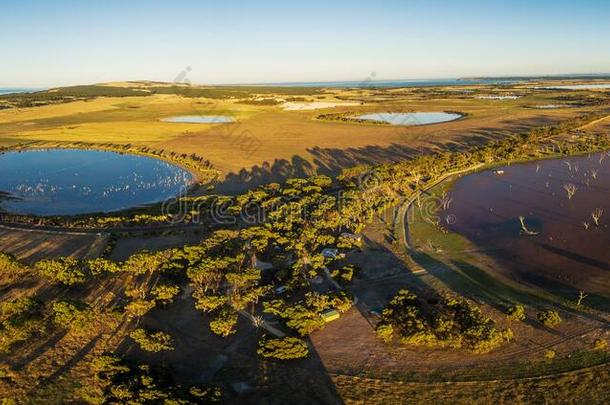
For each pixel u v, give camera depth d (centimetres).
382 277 10619
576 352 7594
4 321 8300
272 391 7044
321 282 10406
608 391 6712
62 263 10288
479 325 7962
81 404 6856
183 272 10669
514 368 7319
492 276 10406
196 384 7031
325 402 6794
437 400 6738
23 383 7244
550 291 9625
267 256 11825
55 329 8600
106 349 8144
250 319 9031
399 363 7600
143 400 6362
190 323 8925
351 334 8462
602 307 8888
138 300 9025
